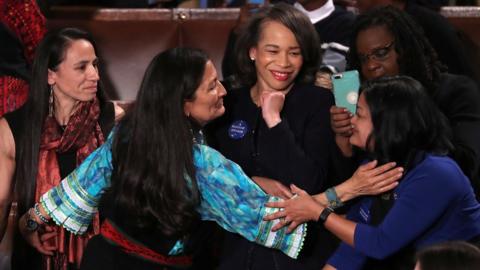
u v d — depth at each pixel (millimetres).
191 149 10102
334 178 11625
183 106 10188
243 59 11734
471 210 10453
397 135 10359
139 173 10133
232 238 11250
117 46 17672
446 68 13703
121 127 10562
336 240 11422
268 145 10977
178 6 19984
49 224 11633
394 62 12562
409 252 10547
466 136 12695
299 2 15758
